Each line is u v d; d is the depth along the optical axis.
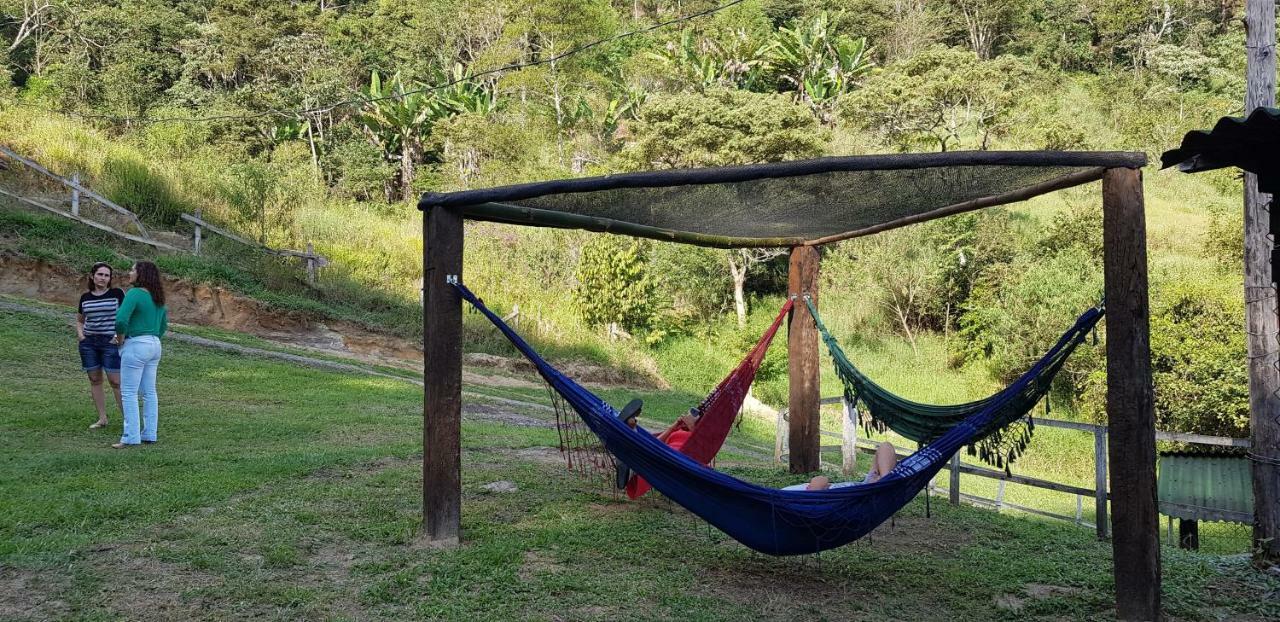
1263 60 6.44
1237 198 37.03
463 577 4.66
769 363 25.45
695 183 4.43
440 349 5.25
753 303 30.02
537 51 39.34
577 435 6.22
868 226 7.12
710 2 49.28
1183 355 16.72
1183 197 37.28
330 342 17.98
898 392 23.62
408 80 37.91
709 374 23.88
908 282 27.12
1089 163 4.29
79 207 18.69
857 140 32.56
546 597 4.45
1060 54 52.16
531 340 21.39
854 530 4.72
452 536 5.29
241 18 36.31
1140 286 4.31
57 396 9.50
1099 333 20.19
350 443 8.54
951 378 24.81
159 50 37.59
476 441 9.12
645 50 43.91
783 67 41.53
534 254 25.12
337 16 45.69
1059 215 26.80
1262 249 6.00
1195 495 7.68
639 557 5.24
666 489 4.79
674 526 6.02
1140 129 40.62
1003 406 5.07
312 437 8.77
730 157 26.70
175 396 10.54
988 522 6.78
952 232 26.98
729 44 42.19
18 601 4.02
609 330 23.67
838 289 29.08
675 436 6.86
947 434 5.01
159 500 5.72
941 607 4.66
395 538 5.23
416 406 11.64
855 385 7.34
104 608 3.99
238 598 4.22
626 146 30.45
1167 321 17.03
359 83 40.69
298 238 22.73
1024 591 4.91
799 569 5.25
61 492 5.77
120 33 36.03
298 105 33.69
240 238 20.02
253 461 7.14
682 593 4.63
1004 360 23.19
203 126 31.05
